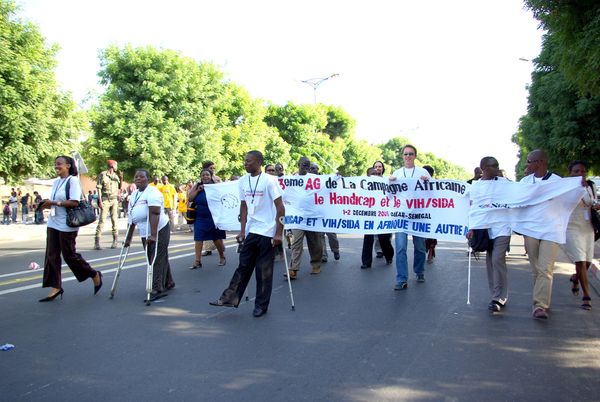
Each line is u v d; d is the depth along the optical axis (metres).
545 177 6.43
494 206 6.57
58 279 7.23
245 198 6.61
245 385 4.21
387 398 3.96
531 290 7.91
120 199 14.59
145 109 22.75
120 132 22.28
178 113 24.20
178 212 19.95
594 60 6.27
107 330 5.75
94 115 22.44
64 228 7.12
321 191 8.80
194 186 10.11
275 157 37.06
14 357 4.88
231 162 29.61
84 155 24.08
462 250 12.67
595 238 6.95
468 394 4.04
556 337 5.49
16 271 9.98
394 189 8.38
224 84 28.86
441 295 7.53
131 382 4.27
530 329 5.78
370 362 4.72
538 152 6.48
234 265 10.39
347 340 5.38
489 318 6.24
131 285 8.30
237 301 6.54
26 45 17.22
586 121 14.20
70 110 18.80
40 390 4.12
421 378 4.35
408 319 6.19
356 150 55.28
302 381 4.29
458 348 5.11
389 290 7.91
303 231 9.02
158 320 6.18
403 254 8.05
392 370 4.53
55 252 7.19
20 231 19.44
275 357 4.86
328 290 7.93
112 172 13.62
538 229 6.25
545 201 6.23
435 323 6.02
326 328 5.82
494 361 4.75
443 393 4.05
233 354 4.95
